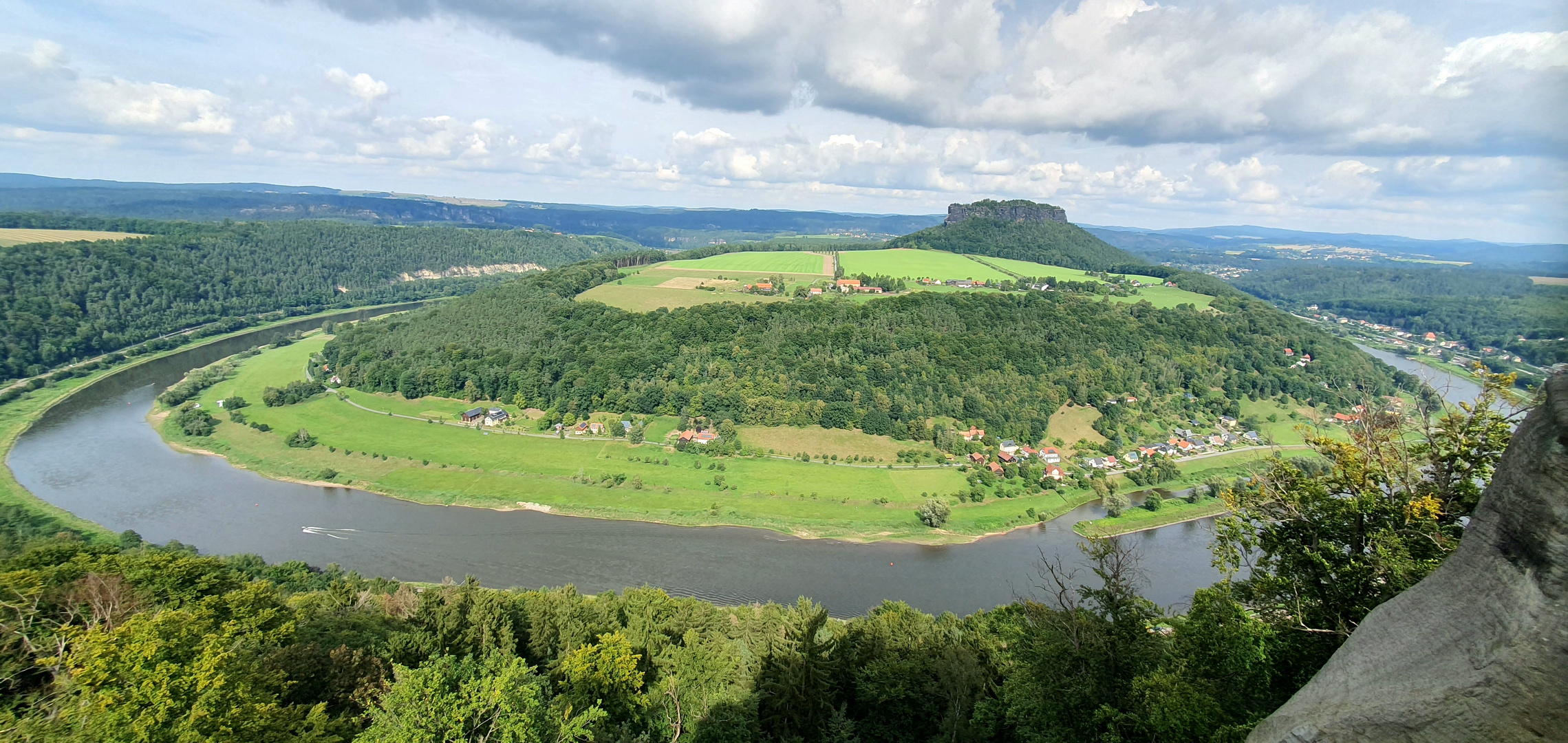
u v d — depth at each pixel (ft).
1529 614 39.68
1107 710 96.12
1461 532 80.02
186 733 83.15
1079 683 103.45
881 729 130.72
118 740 84.38
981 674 131.03
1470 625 42.93
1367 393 100.42
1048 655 108.78
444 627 147.13
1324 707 46.68
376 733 88.22
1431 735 41.81
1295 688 83.25
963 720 121.19
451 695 90.58
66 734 90.27
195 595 155.22
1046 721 104.68
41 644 126.52
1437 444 85.56
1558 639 38.45
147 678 87.20
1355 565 81.51
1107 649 106.63
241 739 86.69
